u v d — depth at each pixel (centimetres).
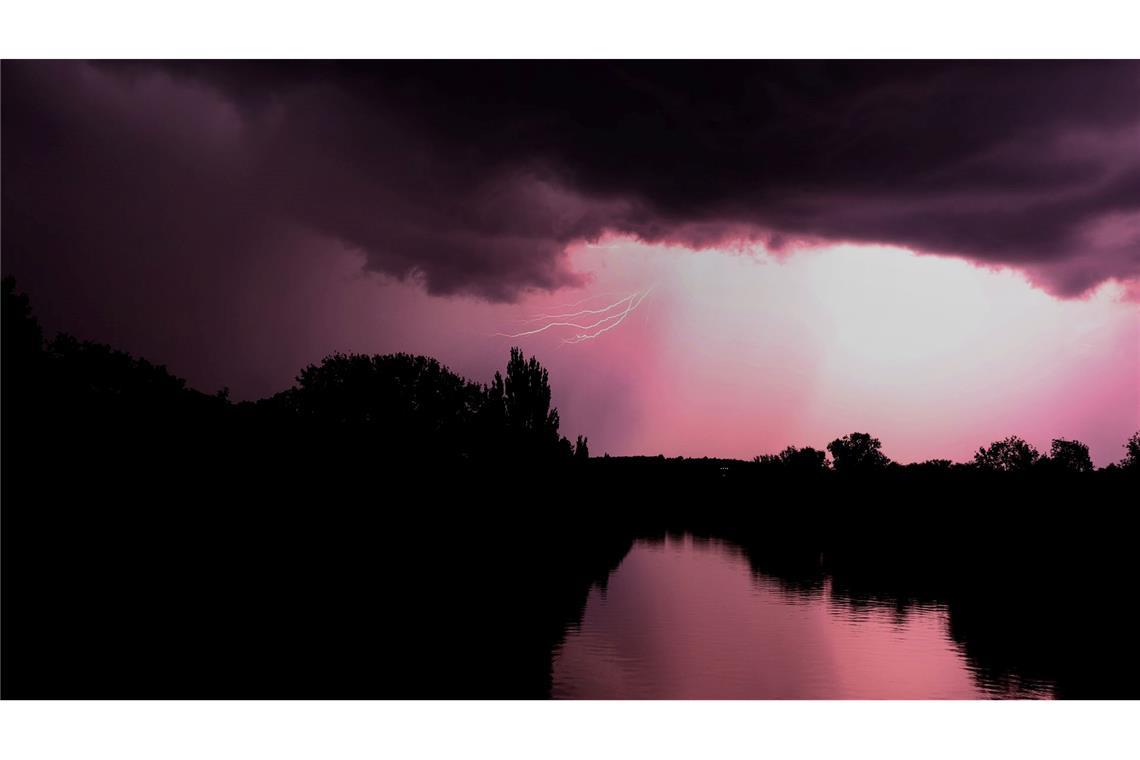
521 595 2372
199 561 2389
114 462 2708
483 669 1412
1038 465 7556
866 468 9700
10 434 2575
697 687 1366
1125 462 6019
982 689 1412
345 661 1428
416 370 5394
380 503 3594
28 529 2222
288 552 2759
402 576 2617
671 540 5109
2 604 1767
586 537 5041
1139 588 2827
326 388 5244
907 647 1752
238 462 3167
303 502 3183
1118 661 1638
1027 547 4109
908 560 3778
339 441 3978
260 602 1967
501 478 4972
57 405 2798
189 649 1474
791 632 1891
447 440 5247
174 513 2633
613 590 2580
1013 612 2256
